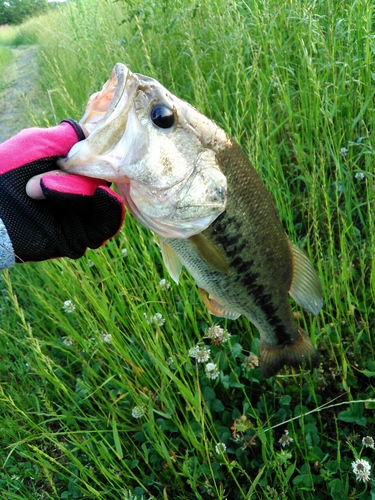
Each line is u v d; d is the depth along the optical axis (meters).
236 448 0.46
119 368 0.49
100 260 0.52
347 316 0.47
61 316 0.53
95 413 0.54
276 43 0.69
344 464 0.42
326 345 0.48
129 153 0.29
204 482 0.42
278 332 0.44
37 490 0.50
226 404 0.50
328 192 0.57
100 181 0.30
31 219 0.28
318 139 0.57
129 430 0.48
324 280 0.49
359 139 0.55
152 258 0.59
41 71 1.98
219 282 0.37
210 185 0.32
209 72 0.76
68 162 0.28
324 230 0.57
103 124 0.28
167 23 0.81
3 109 1.81
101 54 1.04
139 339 0.52
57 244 0.30
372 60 0.62
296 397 0.48
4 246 0.28
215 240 0.35
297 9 0.67
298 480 0.40
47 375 0.46
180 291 0.49
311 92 0.62
